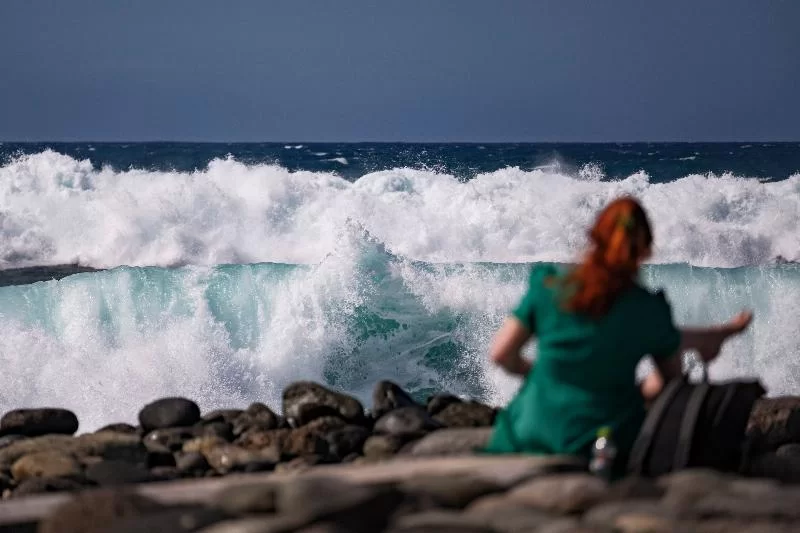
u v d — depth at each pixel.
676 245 68.12
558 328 15.50
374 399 27.59
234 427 26.33
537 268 16.00
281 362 42.59
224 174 76.50
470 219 71.25
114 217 73.31
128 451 22.91
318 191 74.88
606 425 15.45
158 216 73.25
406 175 80.81
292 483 12.67
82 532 12.57
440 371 43.50
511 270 45.03
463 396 42.69
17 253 73.31
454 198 73.00
